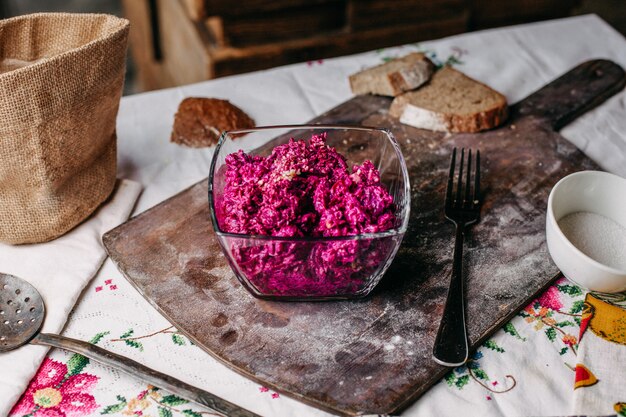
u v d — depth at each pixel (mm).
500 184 1086
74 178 995
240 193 836
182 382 780
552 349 850
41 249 965
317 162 887
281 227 817
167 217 1010
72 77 896
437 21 1963
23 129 880
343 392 778
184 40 2039
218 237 790
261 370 801
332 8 1852
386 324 855
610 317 855
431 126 1197
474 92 1246
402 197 900
